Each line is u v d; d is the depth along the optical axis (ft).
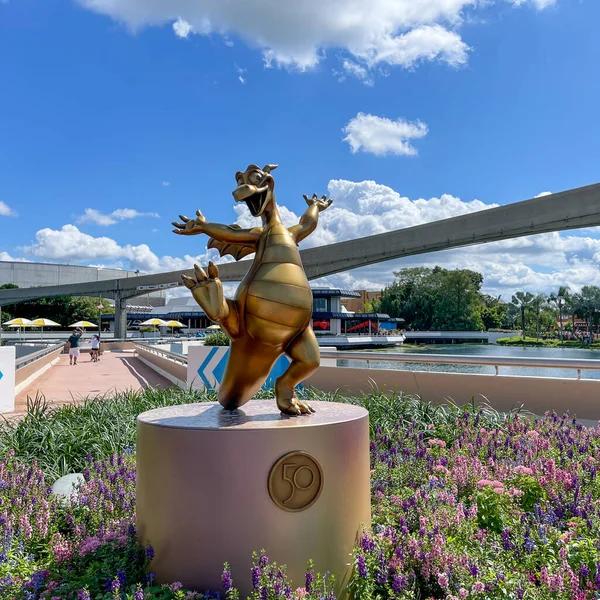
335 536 10.16
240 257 12.73
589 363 26.02
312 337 11.68
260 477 9.70
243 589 9.59
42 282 346.54
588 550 10.60
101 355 126.41
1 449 19.95
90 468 17.97
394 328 240.53
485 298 364.79
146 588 9.57
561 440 18.75
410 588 9.62
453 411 24.59
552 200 83.76
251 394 12.19
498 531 12.70
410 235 105.91
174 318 263.70
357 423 10.92
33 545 12.41
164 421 10.61
